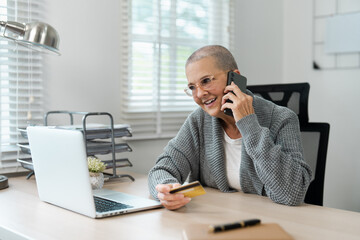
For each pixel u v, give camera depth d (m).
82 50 2.26
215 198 1.55
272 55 3.27
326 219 1.26
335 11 3.04
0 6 2.01
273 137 1.60
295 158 1.51
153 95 2.56
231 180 1.69
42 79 2.15
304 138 1.97
